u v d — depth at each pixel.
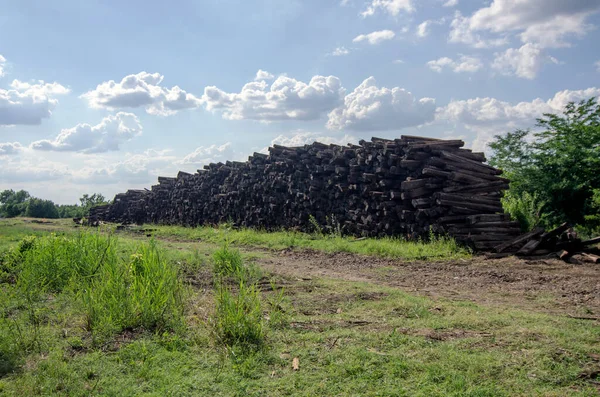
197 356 4.18
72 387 3.57
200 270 8.63
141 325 5.02
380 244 12.60
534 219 14.62
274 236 16.27
